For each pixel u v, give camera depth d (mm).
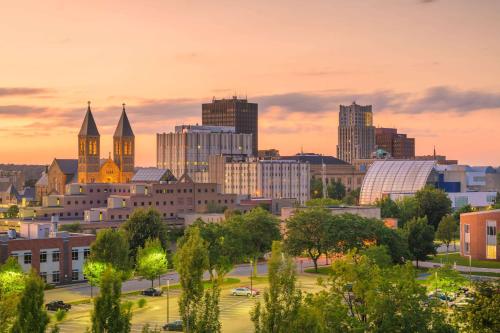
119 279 103375
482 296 113438
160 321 160375
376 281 113812
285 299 98625
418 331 110188
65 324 157500
